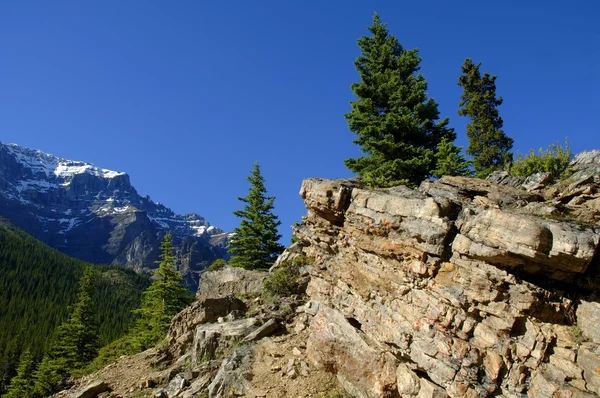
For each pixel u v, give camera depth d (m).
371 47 29.11
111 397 17.05
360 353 13.35
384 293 13.45
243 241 38.16
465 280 10.88
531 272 10.29
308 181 16.67
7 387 46.00
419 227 12.09
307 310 16.81
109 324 97.06
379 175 24.05
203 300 21.48
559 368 9.37
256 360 15.48
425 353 11.40
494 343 10.26
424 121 25.17
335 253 16.39
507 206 12.23
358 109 27.00
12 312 96.88
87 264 154.25
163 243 37.06
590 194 11.76
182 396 15.20
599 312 9.40
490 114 33.31
